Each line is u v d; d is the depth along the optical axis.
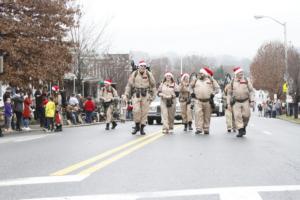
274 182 7.23
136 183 7.23
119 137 15.41
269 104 53.50
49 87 34.38
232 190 6.62
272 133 17.75
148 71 16.31
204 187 6.86
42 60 29.39
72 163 9.42
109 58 54.78
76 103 29.12
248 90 15.55
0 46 27.39
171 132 17.28
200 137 15.12
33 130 23.00
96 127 23.88
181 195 6.34
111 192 6.60
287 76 47.09
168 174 7.98
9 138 17.33
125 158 9.96
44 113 22.77
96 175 7.95
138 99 16.28
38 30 29.64
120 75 55.62
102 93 20.75
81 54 43.81
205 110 16.56
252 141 13.80
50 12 30.47
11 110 22.28
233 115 16.77
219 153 10.76
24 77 28.75
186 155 10.40
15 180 7.67
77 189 6.84
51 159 10.16
